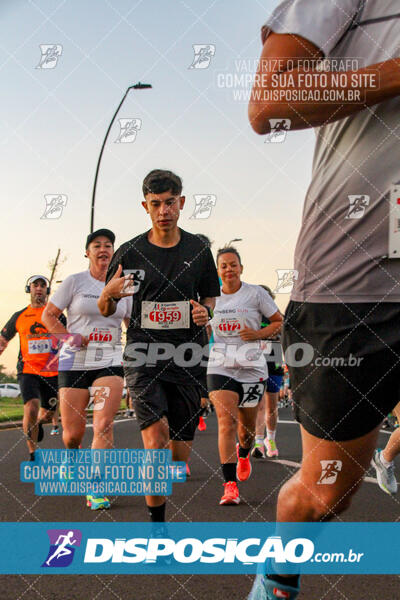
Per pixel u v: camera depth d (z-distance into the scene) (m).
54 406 5.43
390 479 3.89
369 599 2.19
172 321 2.96
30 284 5.27
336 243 1.47
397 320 1.38
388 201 1.41
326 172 1.53
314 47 1.38
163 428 2.78
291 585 1.54
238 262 4.47
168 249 3.05
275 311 4.46
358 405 1.39
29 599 2.18
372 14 1.41
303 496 1.49
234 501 3.71
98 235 4.05
